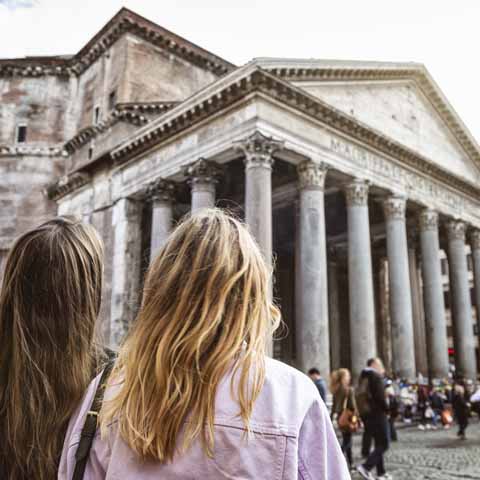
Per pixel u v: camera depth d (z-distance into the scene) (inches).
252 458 67.1
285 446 67.8
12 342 97.7
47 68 1556.3
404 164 1157.1
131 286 1168.8
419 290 1425.9
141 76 1352.1
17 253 101.3
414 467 518.3
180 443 68.5
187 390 70.0
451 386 1122.0
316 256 916.0
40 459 90.4
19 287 98.6
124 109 1267.2
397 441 745.0
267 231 856.3
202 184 992.2
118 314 1154.0
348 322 1656.0
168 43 1406.3
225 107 944.3
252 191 865.5
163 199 1096.2
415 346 1355.8
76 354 97.2
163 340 74.0
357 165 1040.2
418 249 1473.9
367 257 1008.9
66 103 1541.6
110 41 1400.1
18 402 92.6
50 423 92.3
